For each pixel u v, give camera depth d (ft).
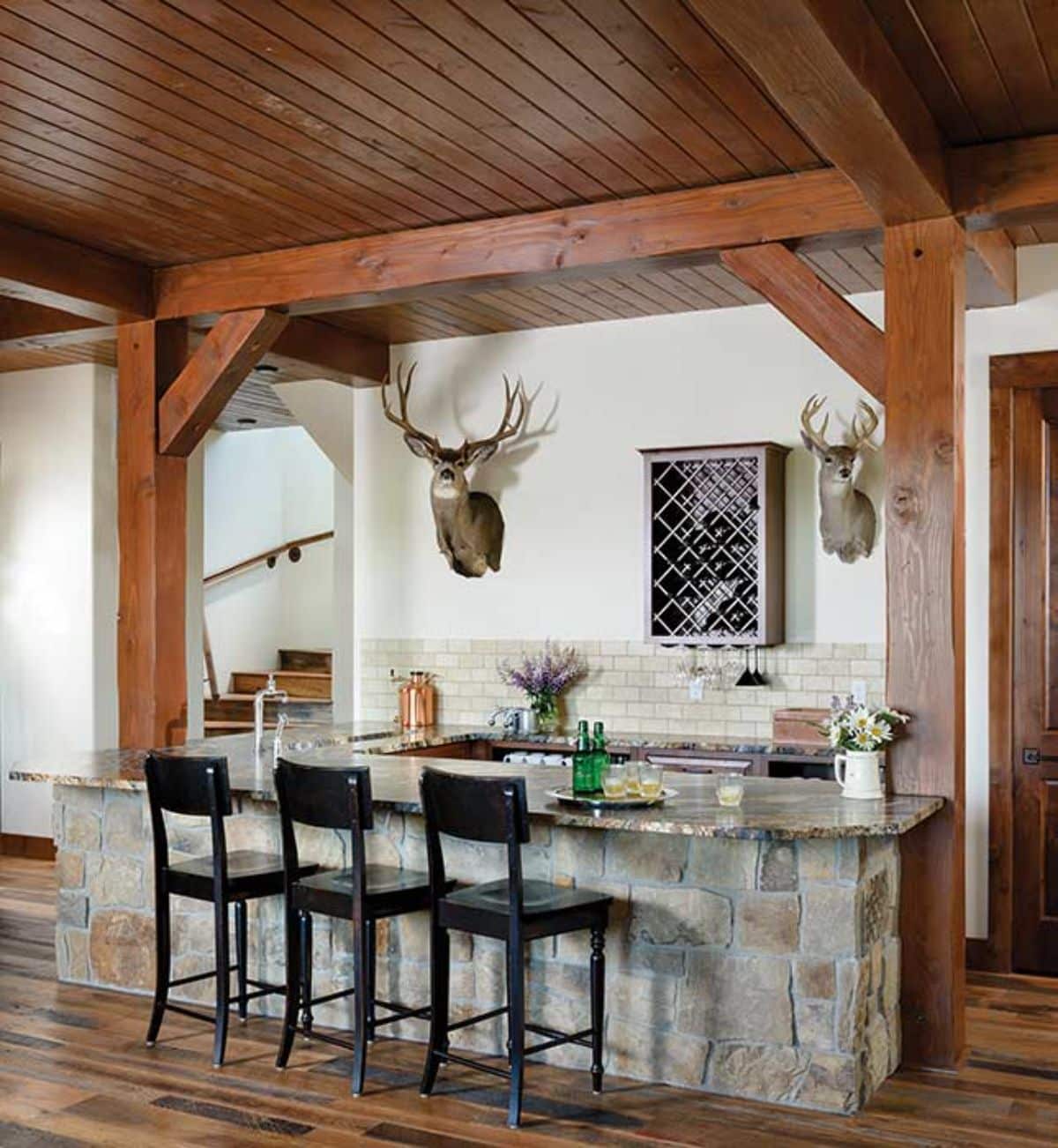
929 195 13.58
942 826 14.35
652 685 21.74
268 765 17.24
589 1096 13.51
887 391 14.57
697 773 18.21
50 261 17.38
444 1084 13.91
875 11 11.17
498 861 14.79
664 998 13.88
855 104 11.21
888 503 14.57
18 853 26.30
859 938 13.10
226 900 14.55
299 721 33.19
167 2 11.03
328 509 39.29
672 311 21.43
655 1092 13.61
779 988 13.33
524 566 22.84
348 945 15.74
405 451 23.93
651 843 13.97
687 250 15.66
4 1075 14.14
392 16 11.28
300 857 16.05
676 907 13.84
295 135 13.96
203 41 11.77
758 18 9.57
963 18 11.31
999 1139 12.47
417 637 23.82
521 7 11.12
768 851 13.39
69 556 25.90
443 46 11.85
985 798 18.81
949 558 14.25
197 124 13.66
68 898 17.54
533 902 13.26
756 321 21.02
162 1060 14.61
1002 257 17.72
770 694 20.85
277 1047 15.02
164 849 15.24
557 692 22.31
